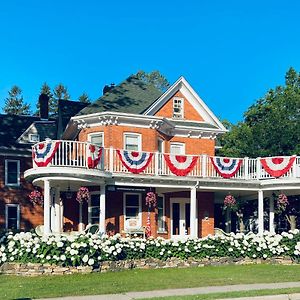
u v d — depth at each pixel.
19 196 32.69
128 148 26.53
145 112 27.48
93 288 15.16
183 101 30.02
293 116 33.28
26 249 18.39
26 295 13.95
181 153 29.48
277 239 22.75
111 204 26.02
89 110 27.28
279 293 13.89
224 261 21.78
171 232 28.34
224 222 36.16
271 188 27.03
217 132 30.20
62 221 27.34
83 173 22.17
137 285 15.77
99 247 19.08
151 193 24.80
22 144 33.94
